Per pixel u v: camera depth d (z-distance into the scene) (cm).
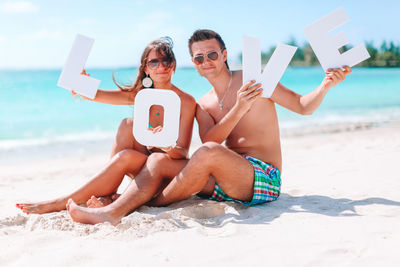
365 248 211
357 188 375
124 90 357
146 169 308
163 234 249
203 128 347
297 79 3484
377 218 267
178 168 312
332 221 263
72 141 1003
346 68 300
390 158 525
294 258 204
